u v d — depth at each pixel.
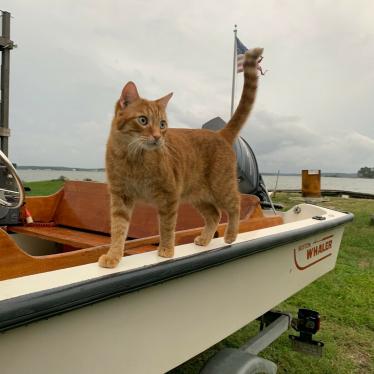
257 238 0.77
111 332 0.51
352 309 1.43
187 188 0.76
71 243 0.94
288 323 0.98
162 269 0.55
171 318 0.60
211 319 0.68
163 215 0.65
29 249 1.08
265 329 0.91
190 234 0.80
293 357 1.12
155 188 0.65
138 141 0.64
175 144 0.71
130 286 0.51
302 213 1.22
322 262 1.06
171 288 0.59
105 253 0.64
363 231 2.73
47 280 0.47
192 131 0.79
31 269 0.56
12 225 1.06
